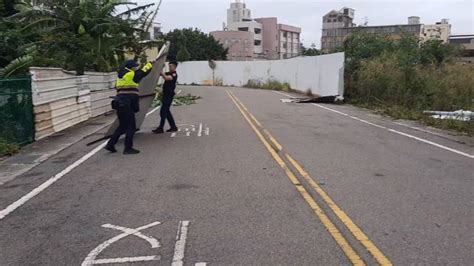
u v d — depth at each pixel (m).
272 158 8.92
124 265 4.25
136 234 5.02
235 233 4.99
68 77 13.80
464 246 4.59
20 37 18.88
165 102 12.33
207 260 4.32
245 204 6.00
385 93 19.61
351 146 10.28
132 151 9.53
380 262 4.23
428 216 5.50
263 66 43.59
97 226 5.30
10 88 10.19
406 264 4.19
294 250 4.52
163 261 4.32
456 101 16.59
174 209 5.84
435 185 6.93
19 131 10.46
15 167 8.47
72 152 9.82
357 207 5.84
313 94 27.72
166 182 7.18
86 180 7.42
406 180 7.22
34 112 11.21
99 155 9.44
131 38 24.41
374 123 14.51
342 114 17.17
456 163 8.52
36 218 5.64
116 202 6.20
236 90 36.78
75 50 20.02
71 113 14.12
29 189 6.96
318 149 9.88
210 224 5.27
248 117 16.14
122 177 7.55
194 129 13.09
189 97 25.69
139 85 10.95
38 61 16.72
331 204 5.96
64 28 21.14
